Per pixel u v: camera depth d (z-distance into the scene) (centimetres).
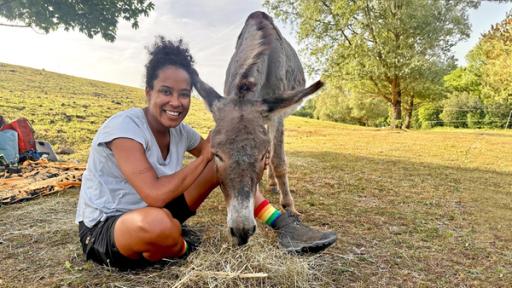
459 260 240
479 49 2445
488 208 372
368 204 370
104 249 195
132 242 183
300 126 1764
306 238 232
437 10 1706
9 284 195
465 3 1752
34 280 200
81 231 211
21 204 342
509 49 1920
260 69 249
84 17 604
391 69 1723
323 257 232
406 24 1672
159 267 210
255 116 197
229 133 187
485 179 527
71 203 343
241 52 271
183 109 203
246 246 225
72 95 1473
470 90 2736
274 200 383
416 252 249
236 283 194
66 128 884
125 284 193
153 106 200
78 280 198
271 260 213
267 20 333
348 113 3272
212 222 294
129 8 615
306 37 1825
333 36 1817
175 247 200
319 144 983
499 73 1933
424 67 1681
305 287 195
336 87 2044
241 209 179
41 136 770
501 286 206
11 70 1786
